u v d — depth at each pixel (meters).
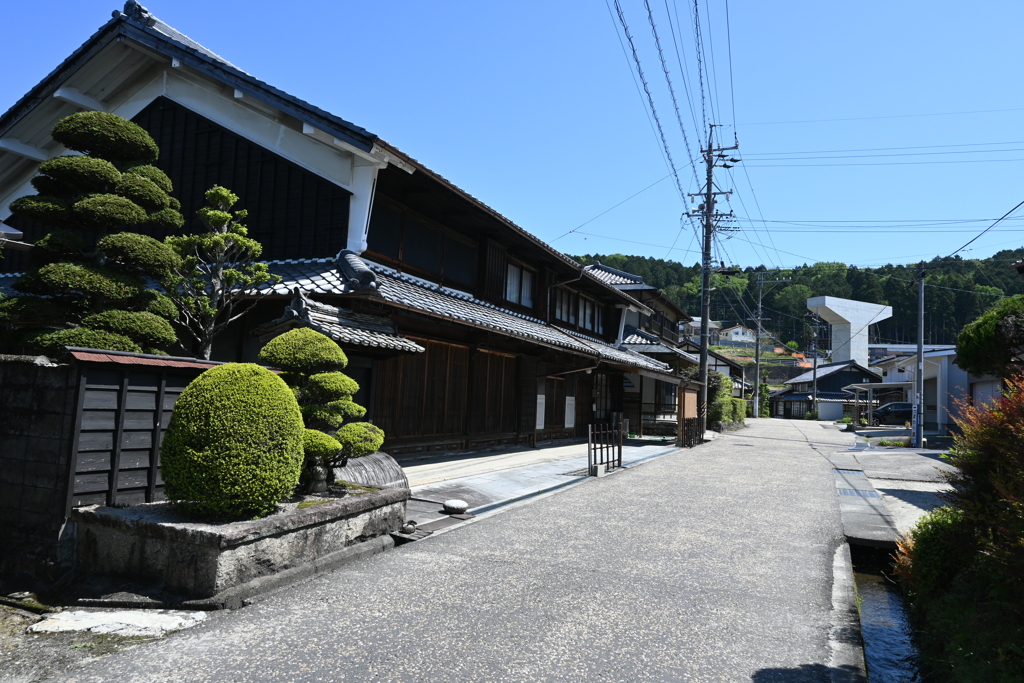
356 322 8.83
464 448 13.27
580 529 7.11
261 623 3.93
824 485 11.72
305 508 5.03
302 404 5.86
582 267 18.20
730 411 32.44
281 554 4.69
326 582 4.80
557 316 19.52
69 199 6.33
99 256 6.02
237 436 4.41
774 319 100.88
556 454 14.78
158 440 5.15
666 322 34.34
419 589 4.73
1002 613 3.86
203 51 12.38
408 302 9.40
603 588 4.93
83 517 4.50
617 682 3.27
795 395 63.84
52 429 4.62
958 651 3.73
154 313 6.28
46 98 11.17
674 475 12.62
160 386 5.17
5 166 12.14
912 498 10.41
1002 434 4.17
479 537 6.52
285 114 10.50
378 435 5.87
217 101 11.22
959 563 4.80
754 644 3.88
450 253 13.58
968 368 8.73
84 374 4.56
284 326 7.78
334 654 3.50
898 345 74.88
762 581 5.30
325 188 10.48
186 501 4.50
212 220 8.03
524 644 3.74
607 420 23.23
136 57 11.27
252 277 8.34
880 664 4.17
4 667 3.28
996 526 4.05
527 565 5.51
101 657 3.41
